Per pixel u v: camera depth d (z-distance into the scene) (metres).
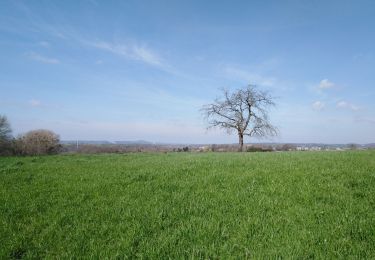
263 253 5.12
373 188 8.94
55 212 7.73
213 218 6.83
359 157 18.27
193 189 9.84
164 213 7.34
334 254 4.99
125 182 11.25
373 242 5.37
